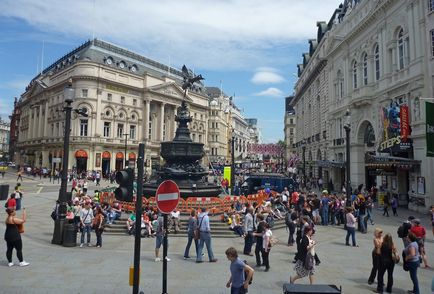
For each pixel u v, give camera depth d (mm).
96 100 65625
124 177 13766
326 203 20797
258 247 11461
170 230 16297
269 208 17438
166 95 78375
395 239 16344
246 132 161625
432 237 16734
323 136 47312
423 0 24906
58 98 72250
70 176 53312
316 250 14141
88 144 64500
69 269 10406
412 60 25906
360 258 12852
